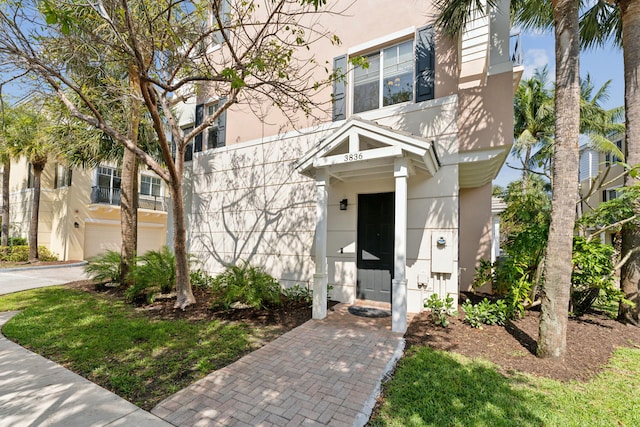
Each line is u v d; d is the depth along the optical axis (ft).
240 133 28.48
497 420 8.57
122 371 11.57
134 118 25.61
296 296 22.54
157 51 17.67
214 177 30.09
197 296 23.58
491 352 13.12
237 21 17.02
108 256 29.48
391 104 21.30
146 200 62.54
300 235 24.41
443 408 9.15
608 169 16.89
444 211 18.76
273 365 12.10
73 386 10.48
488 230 26.84
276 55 16.76
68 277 34.50
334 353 13.21
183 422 8.59
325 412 9.07
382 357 12.81
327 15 23.80
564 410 9.11
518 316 17.74
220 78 14.19
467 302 17.61
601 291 18.67
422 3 20.48
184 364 12.21
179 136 21.30
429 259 18.98
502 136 17.84
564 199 12.55
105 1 13.85
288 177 25.34
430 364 11.93
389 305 20.71
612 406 9.34
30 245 47.06
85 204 52.47
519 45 22.45
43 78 17.66
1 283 30.27
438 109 19.39
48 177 54.60
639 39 17.56
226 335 15.39
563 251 12.48
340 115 23.09
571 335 15.33
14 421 8.52
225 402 9.57
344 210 22.27
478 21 18.12
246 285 20.54
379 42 21.67
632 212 16.92
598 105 50.37
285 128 25.71
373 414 9.01
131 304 21.43
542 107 49.37
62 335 15.24
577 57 12.59
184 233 21.02
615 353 13.35
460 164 19.35
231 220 28.58
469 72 18.61
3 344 14.28
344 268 22.04
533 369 11.69
